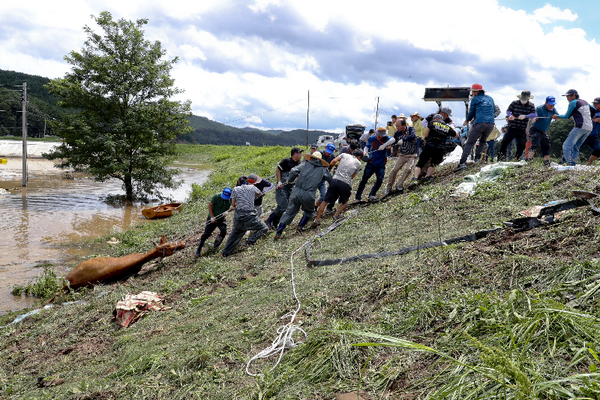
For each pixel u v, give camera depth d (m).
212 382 3.14
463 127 11.94
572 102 7.62
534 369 2.06
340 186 7.75
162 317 5.30
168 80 19.47
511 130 8.59
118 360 4.17
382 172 8.95
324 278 4.68
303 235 7.66
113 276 7.78
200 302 5.50
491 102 8.69
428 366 2.49
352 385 2.56
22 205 16.81
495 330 2.57
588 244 3.36
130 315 5.51
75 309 6.37
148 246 10.47
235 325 4.16
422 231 5.56
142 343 4.49
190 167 39.56
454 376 2.23
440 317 2.98
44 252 10.31
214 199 8.21
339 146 24.28
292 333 3.52
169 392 3.19
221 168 36.19
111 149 17.91
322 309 3.87
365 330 3.09
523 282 3.12
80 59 18.38
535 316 2.49
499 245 3.90
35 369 4.57
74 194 20.66
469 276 3.49
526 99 8.33
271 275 5.65
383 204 8.27
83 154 18.67
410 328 3.00
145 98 19.53
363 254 5.17
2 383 4.30
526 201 5.52
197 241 9.88
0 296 7.41
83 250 10.66
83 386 3.65
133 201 19.58
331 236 6.92
